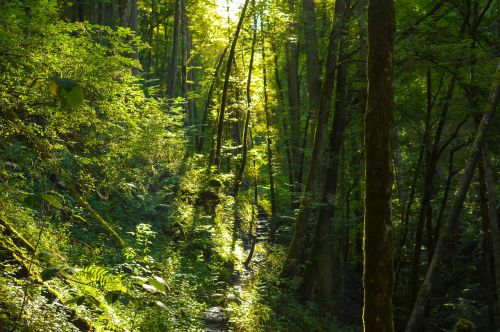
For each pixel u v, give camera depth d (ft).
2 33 14.98
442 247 29.58
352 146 56.75
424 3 46.21
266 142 91.76
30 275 17.31
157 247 40.32
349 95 50.96
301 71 91.97
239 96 91.15
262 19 74.59
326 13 63.62
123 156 25.08
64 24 18.81
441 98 46.62
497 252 35.65
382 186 18.15
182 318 27.20
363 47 44.16
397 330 50.24
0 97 15.93
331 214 50.11
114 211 38.81
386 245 18.01
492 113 30.30
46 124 18.48
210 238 51.62
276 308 41.27
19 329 14.70
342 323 47.62
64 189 30.12
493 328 43.45
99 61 18.60
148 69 108.06
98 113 20.53
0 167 17.67
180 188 54.75
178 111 40.81
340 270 54.03
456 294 54.24
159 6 113.70
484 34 43.04
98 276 13.05
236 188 71.72
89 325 19.12
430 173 47.83
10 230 18.10
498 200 43.83
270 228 76.69
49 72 16.67
